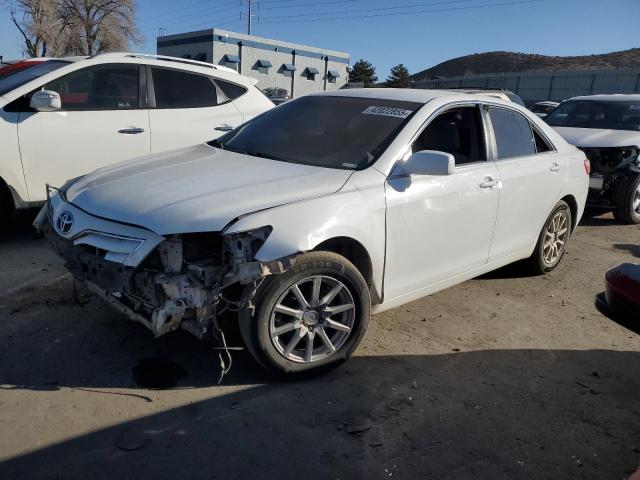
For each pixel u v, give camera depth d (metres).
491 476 2.75
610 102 9.42
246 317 3.13
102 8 41.75
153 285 2.97
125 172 3.82
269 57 48.84
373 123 4.10
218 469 2.66
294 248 3.06
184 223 2.98
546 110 21.61
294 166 3.77
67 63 5.86
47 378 3.28
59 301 4.27
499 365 3.82
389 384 3.47
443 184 3.98
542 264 5.45
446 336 4.18
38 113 5.47
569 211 5.59
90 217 3.27
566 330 4.45
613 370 3.87
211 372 3.45
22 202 5.44
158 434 2.86
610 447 3.04
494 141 4.61
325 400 3.25
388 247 3.65
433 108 4.18
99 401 3.10
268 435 2.92
